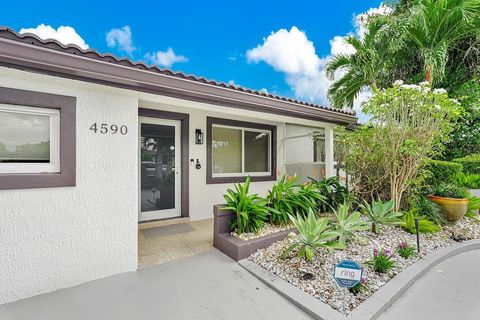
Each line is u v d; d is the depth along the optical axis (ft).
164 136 17.62
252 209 12.84
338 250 11.39
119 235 9.96
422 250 12.07
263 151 23.40
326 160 20.22
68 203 8.88
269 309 7.72
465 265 11.39
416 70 29.66
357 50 28.07
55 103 8.55
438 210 16.19
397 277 9.41
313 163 22.31
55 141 8.82
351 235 12.04
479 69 27.20
